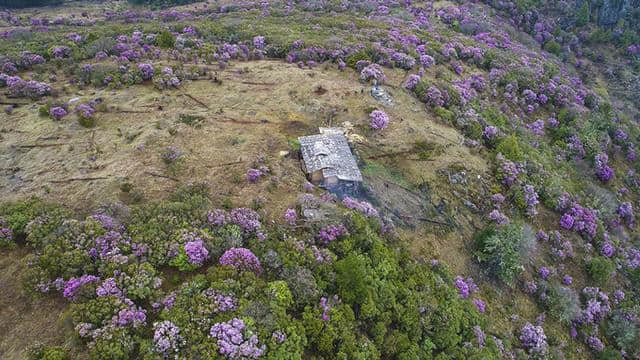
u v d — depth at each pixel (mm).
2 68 36531
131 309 19156
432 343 24438
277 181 28578
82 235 21812
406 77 43594
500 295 31344
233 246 22594
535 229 36188
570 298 32281
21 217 22891
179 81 36906
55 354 17609
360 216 27312
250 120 34062
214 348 18172
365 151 34344
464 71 50688
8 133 30047
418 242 30766
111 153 29234
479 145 39000
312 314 20906
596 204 41594
